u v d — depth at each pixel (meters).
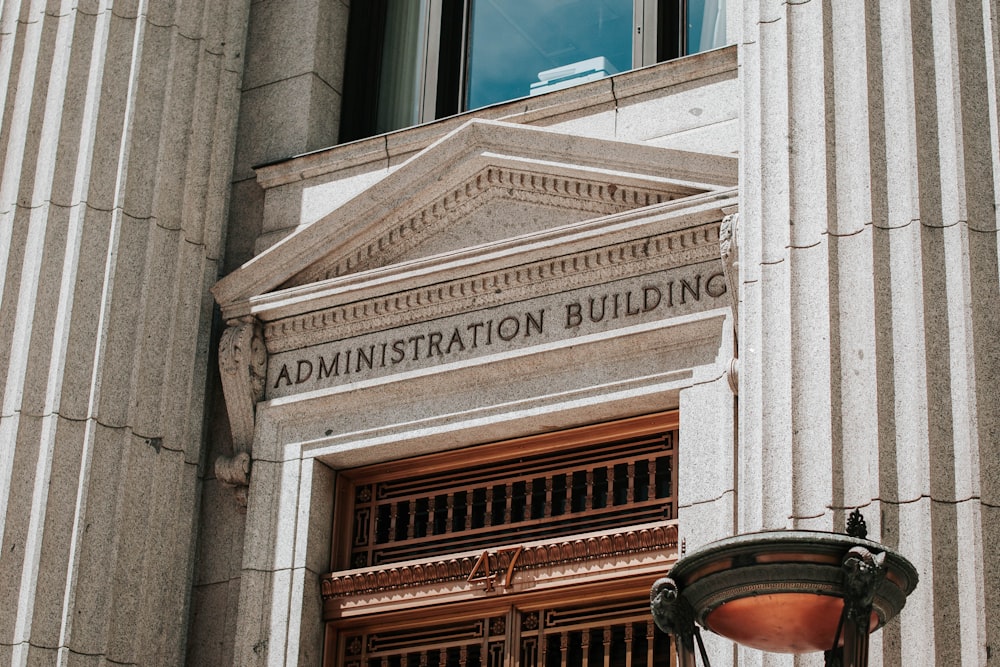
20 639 13.92
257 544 14.84
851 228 12.34
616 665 13.76
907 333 11.80
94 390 14.77
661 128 14.94
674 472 13.95
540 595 14.12
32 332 14.92
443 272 14.84
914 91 12.38
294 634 14.46
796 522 11.72
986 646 10.83
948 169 12.14
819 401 12.00
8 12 16.44
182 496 15.05
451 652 14.34
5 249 15.34
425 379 14.76
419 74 17.08
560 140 14.75
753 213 12.92
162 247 15.53
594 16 16.45
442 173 15.18
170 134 15.91
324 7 17.06
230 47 16.70
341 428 15.05
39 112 15.91
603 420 14.28
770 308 12.52
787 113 12.97
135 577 14.52
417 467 14.98
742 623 9.92
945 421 11.48
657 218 14.08
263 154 16.55
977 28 12.55
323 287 15.27
